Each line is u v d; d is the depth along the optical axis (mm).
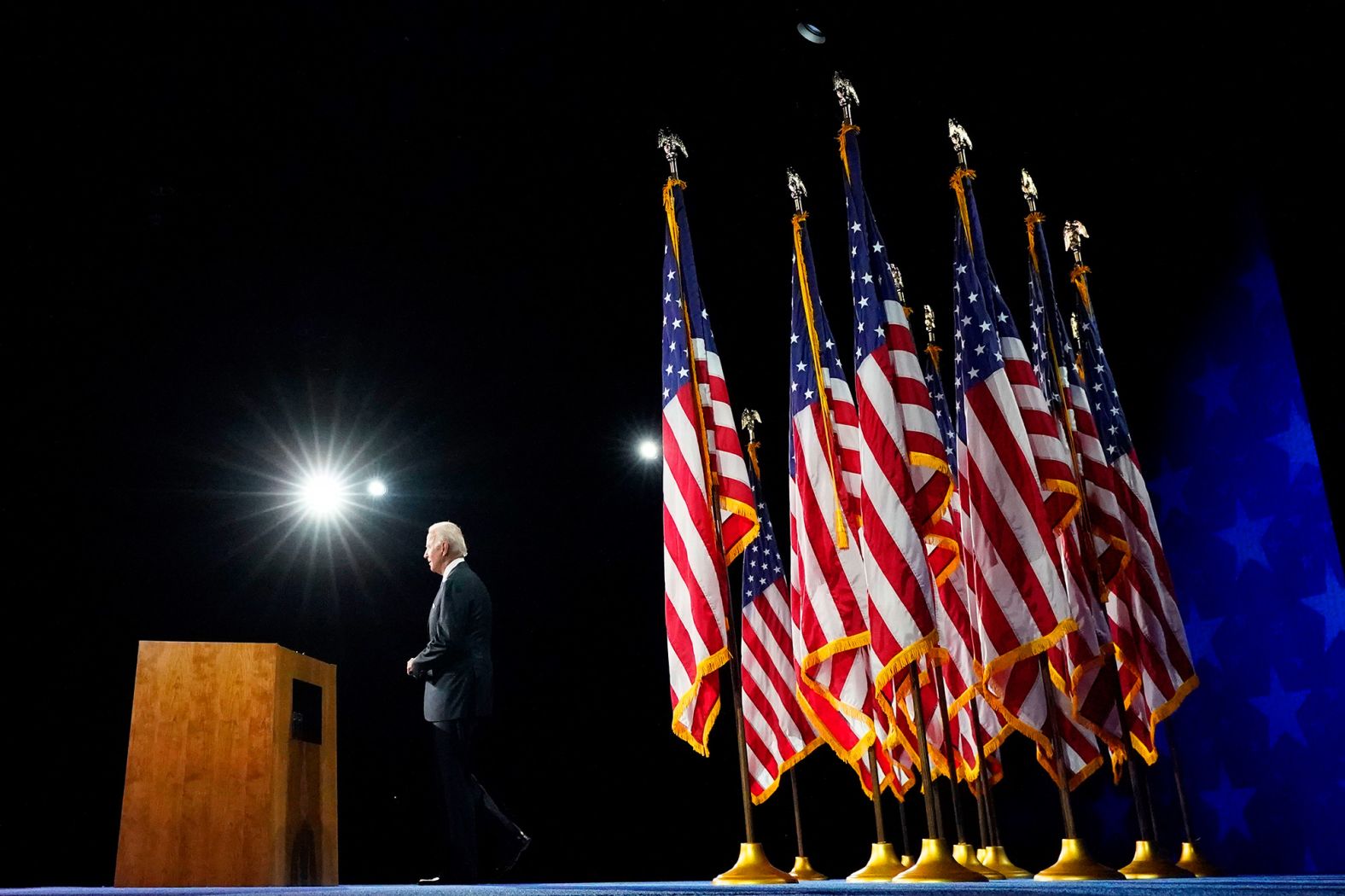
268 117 7957
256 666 5039
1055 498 5586
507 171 8812
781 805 8820
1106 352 8352
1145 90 8031
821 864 8633
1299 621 7234
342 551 8672
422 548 8906
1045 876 4949
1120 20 7680
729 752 9008
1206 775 7496
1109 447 6621
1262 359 7590
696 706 5137
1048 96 8227
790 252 9336
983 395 5480
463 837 5348
